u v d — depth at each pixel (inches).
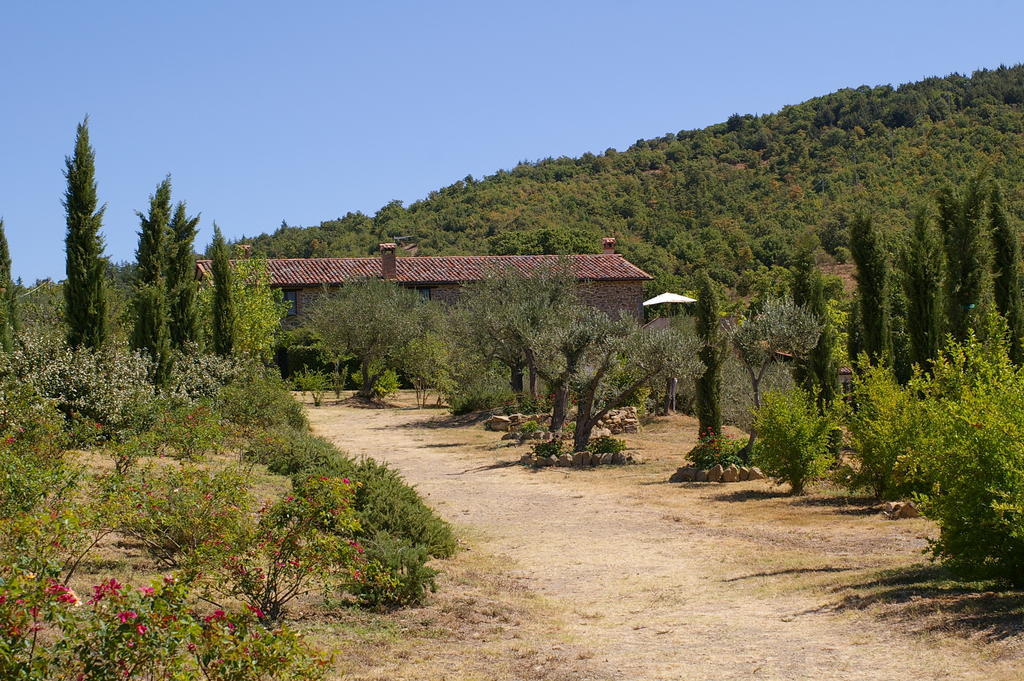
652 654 305.0
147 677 223.8
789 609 353.1
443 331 1561.3
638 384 934.4
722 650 303.3
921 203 708.7
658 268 3302.2
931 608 315.9
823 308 828.0
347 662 290.7
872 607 332.8
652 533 557.9
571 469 877.2
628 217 4382.4
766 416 687.1
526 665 295.3
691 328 1393.9
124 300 1164.5
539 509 666.2
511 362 1392.7
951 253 692.1
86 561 349.7
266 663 195.9
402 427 1293.1
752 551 483.8
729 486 733.3
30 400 454.0
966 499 327.6
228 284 1157.1
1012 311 703.1
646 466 876.6
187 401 767.1
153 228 967.6
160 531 346.3
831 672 266.2
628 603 390.6
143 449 502.3
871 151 4279.0
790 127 5073.8
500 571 462.6
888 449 583.2
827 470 708.0
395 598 374.0
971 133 4079.7
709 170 4773.6
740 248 3511.3
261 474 665.6
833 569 418.6
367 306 1742.1
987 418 327.3
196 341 1003.9
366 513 459.2
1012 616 288.2
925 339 696.4
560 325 1214.3
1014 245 713.0
